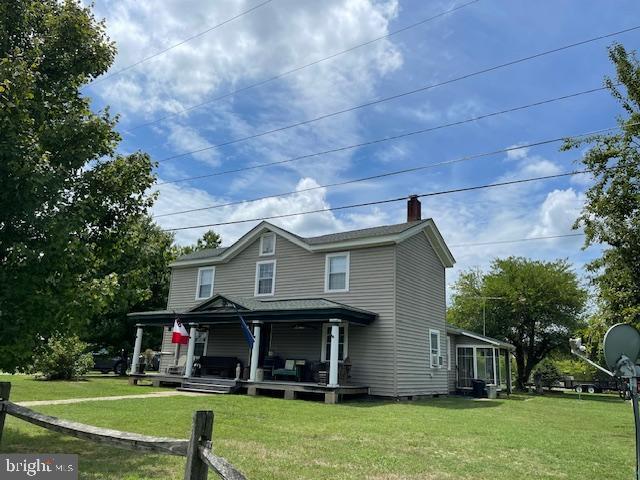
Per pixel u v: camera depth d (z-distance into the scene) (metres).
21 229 6.19
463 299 43.03
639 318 13.29
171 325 21.72
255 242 22.62
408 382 18.25
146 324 21.78
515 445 8.88
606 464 7.61
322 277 19.92
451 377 24.67
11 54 6.64
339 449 7.71
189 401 13.80
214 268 23.83
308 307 16.69
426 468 6.67
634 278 13.77
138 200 7.70
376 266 18.70
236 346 21.48
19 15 6.95
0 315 5.86
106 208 7.31
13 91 5.89
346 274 19.34
